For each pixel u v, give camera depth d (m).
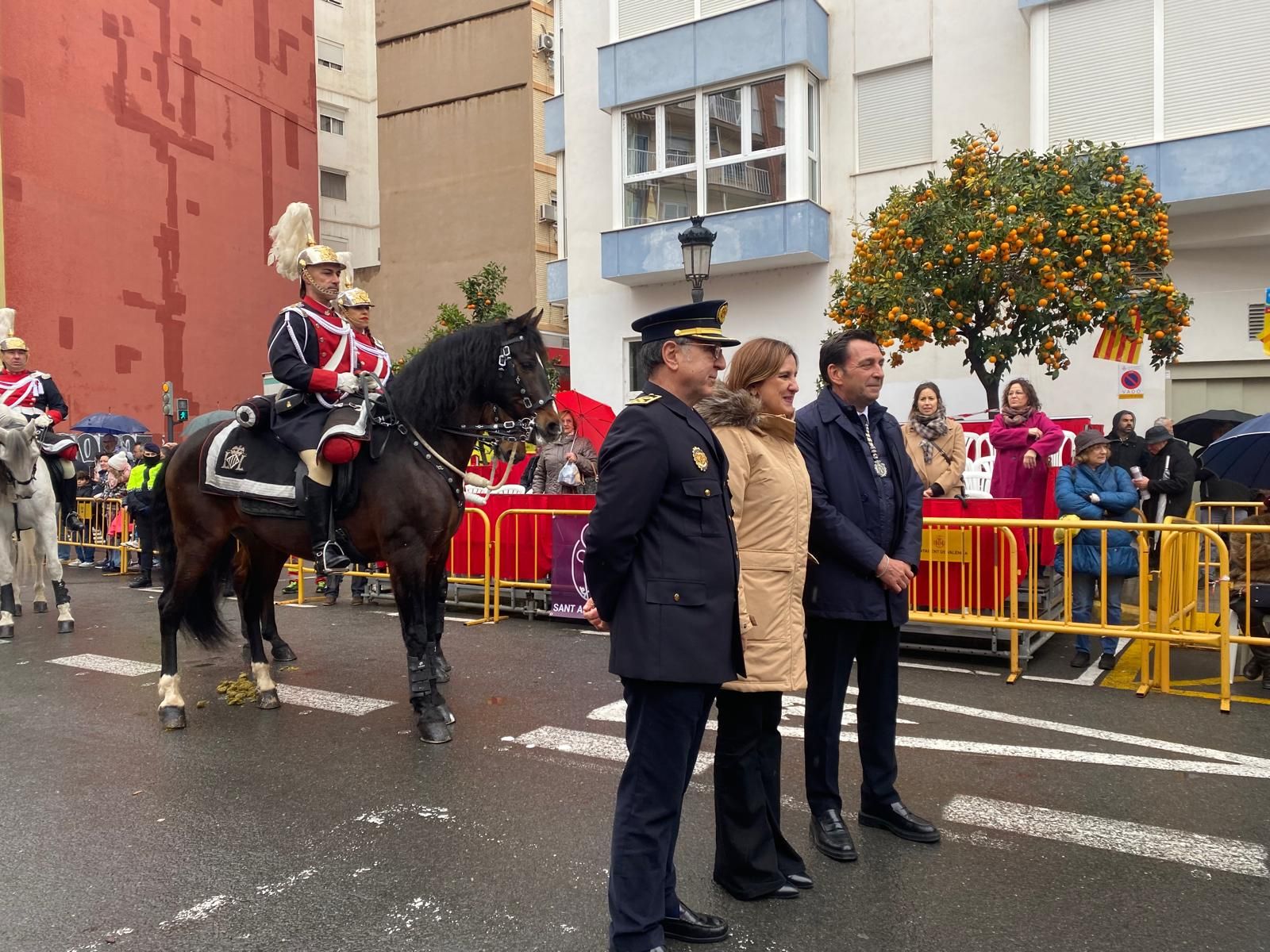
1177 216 11.36
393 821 4.12
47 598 11.16
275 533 5.66
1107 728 5.29
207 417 7.63
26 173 21.88
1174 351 9.70
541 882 3.51
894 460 3.91
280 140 28.88
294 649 7.75
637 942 2.81
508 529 9.08
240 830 4.05
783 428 3.40
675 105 14.96
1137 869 3.55
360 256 34.25
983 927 3.15
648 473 2.82
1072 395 12.05
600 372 16.08
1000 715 5.55
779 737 3.52
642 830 2.86
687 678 2.81
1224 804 4.17
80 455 18.34
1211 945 3.01
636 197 15.41
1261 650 6.24
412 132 26.19
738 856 3.33
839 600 3.65
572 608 8.48
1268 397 11.26
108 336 23.62
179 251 25.45
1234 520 8.41
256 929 3.20
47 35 22.25
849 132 13.85
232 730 5.54
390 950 3.05
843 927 3.16
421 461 5.43
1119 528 6.05
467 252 25.36
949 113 12.95
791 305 14.26
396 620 9.02
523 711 5.80
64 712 5.98
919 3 13.21
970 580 6.82
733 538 2.99
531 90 24.34
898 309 9.34
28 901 3.43
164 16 24.98
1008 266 9.47
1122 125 11.52
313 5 30.19
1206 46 11.05
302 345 5.43
